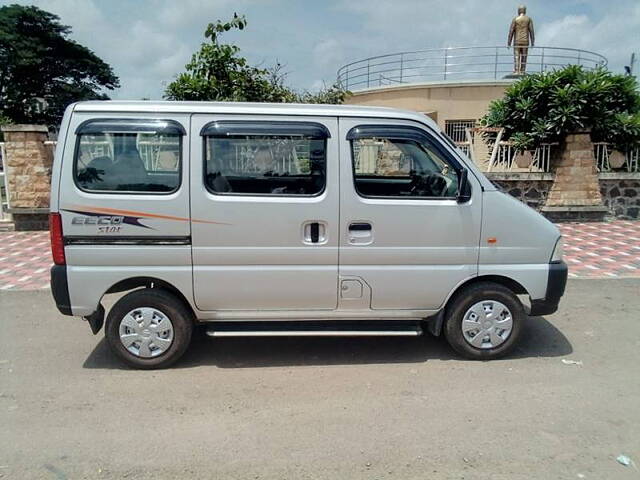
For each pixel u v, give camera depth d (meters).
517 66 15.87
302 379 3.84
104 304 5.63
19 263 7.39
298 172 3.82
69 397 3.56
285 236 3.82
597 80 10.03
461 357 4.22
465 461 2.81
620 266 7.07
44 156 9.70
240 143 3.77
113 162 3.71
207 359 4.21
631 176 10.16
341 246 3.87
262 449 2.94
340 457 2.86
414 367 4.05
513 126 11.03
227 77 9.12
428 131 3.93
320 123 3.82
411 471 2.73
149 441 3.02
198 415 3.31
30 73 44.69
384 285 3.95
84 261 3.75
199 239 3.78
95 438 3.05
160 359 3.96
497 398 3.53
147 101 3.84
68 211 3.70
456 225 3.92
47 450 2.93
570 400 3.50
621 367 4.04
